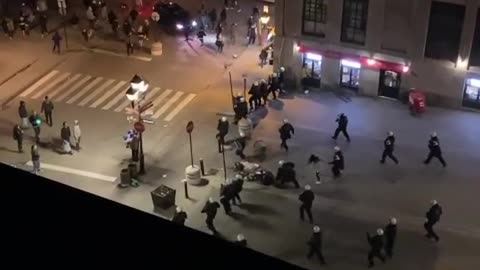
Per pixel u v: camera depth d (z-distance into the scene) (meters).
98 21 52.19
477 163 37.75
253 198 35.25
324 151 39.06
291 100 43.62
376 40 41.59
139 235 4.44
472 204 34.75
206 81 45.97
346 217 34.03
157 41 50.06
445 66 40.91
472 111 41.88
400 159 38.19
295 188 35.94
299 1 42.34
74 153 39.44
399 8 40.19
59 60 48.34
